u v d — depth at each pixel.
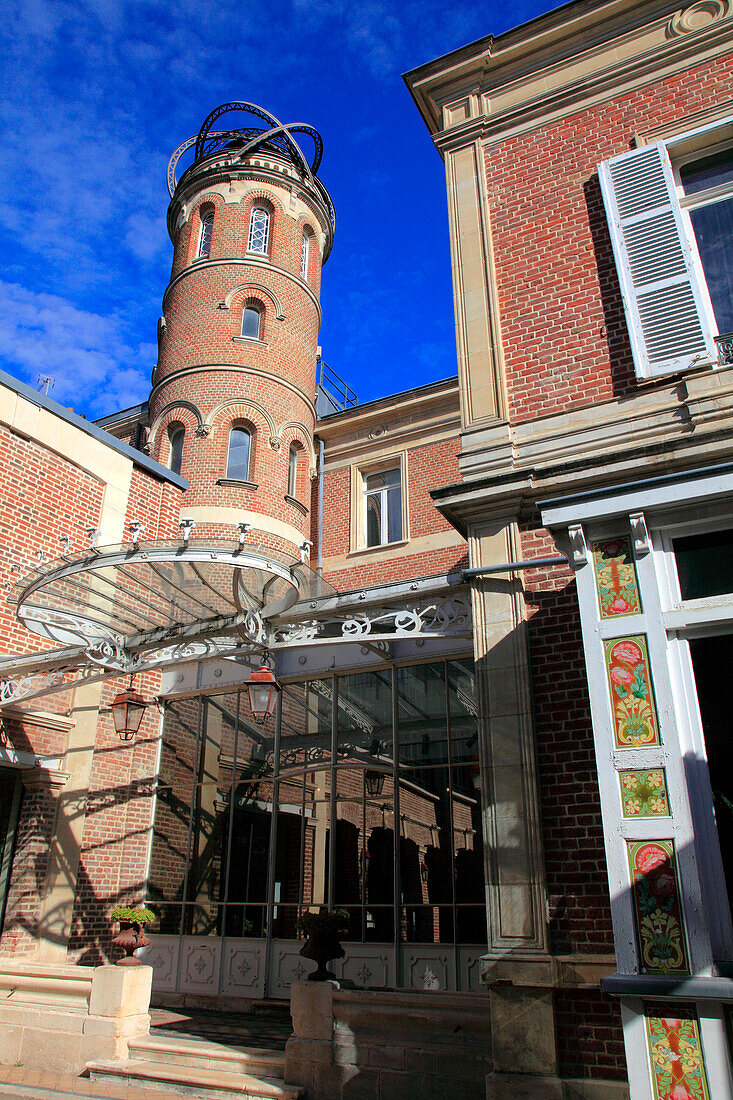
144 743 12.82
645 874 5.13
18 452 11.30
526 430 7.82
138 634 9.07
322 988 7.17
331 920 7.62
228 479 14.80
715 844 5.26
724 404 6.89
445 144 9.57
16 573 10.92
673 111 8.33
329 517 16.89
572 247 8.34
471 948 9.49
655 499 5.82
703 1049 4.70
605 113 8.72
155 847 12.48
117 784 12.07
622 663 5.66
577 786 6.32
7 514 10.96
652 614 5.68
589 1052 5.59
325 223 19.03
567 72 9.19
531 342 8.19
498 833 6.40
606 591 5.89
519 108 9.26
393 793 10.79
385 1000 6.86
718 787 5.39
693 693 5.59
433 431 16.27
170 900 12.08
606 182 8.23
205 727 12.89
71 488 12.04
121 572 8.43
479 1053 6.25
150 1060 7.77
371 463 16.81
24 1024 8.41
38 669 9.52
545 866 6.18
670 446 6.65
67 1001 8.40
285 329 16.67
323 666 12.03
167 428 15.84
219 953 11.40
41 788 10.93
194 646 9.57
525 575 7.20
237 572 7.92
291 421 16.09
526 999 5.84
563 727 6.55
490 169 9.22
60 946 10.54
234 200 17.47
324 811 11.33
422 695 11.11
